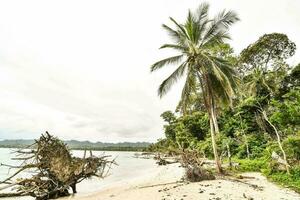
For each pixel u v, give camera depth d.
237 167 23.17
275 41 44.59
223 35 20.62
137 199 12.69
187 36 20.78
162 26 20.94
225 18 20.33
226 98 21.78
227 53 45.62
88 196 16.62
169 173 26.70
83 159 20.11
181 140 53.25
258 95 35.03
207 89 20.34
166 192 13.62
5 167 45.91
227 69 20.42
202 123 50.50
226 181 16.31
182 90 21.39
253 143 31.39
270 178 17.09
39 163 18.06
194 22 20.64
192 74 21.05
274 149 21.36
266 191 13.09
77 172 18.92
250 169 22.22
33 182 17.95
